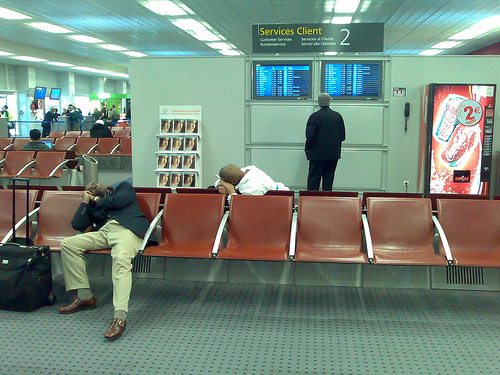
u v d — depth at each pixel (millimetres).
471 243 3660
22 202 4062
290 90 7062
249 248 3742
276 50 7305
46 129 17547
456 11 12703
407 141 7016
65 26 15188
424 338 3029
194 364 2699
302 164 7188
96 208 3654
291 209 3820
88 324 3258
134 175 7355
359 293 3830
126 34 16625
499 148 6852
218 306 3574
